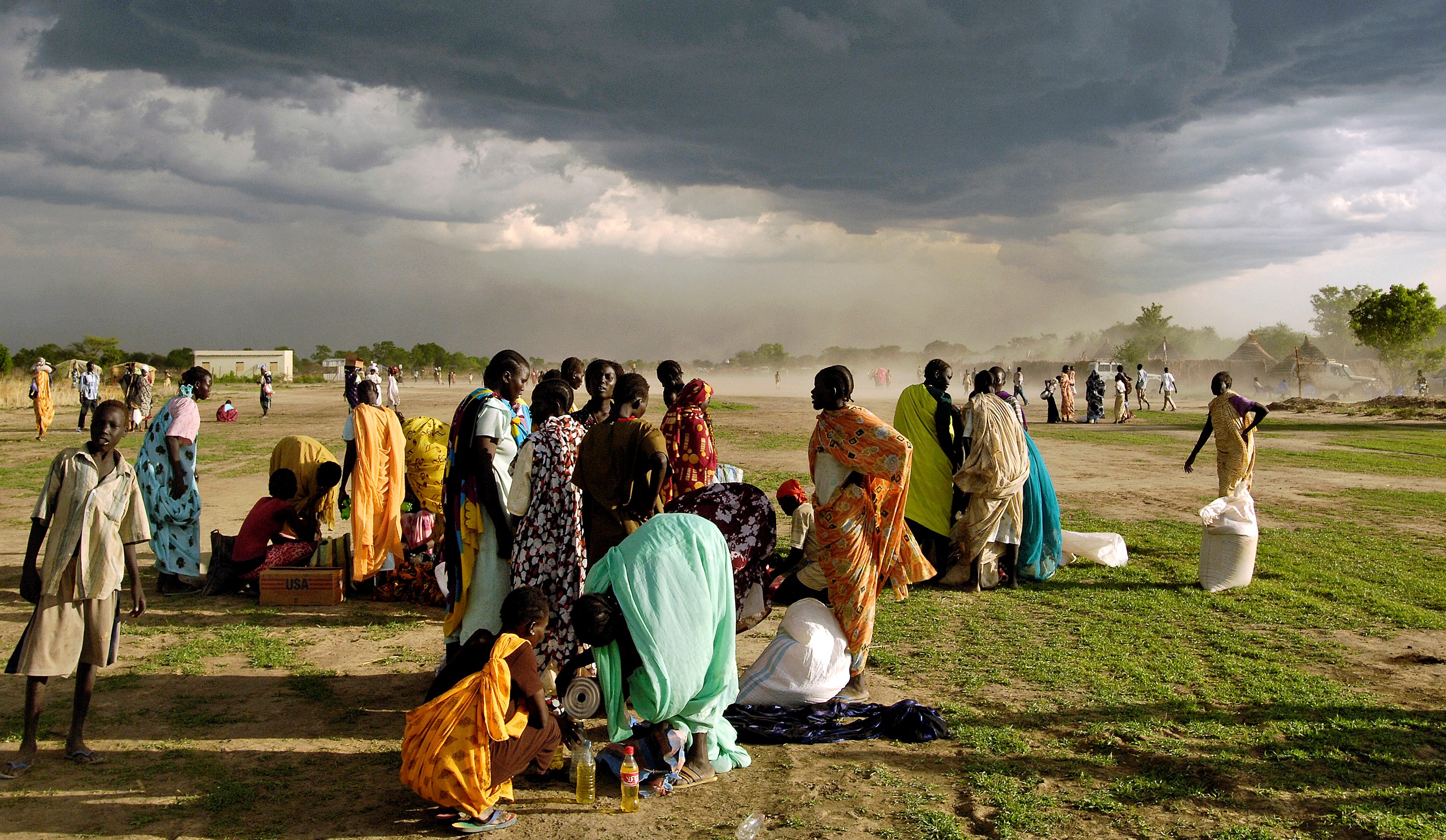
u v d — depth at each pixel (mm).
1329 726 5309
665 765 4621
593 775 4402
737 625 5574
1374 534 11266
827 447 5562
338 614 7785
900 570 5867
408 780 4238
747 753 4992
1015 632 7301
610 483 5273
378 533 7992
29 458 18500
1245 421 9258
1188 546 10516
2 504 13070
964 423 8680
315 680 6094
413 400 46000
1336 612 7824
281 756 4926
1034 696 5844
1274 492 14766
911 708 5266
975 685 6051
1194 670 6344
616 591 4547
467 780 4105
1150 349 93375
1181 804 4359
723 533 5594
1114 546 9648
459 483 5496
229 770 4727
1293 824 4168
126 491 4871
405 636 7188
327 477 8734
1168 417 33656
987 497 8500
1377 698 5836
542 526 5238
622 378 5461
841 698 5730
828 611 5625
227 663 6461
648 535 4672
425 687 6031
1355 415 34969
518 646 4340
